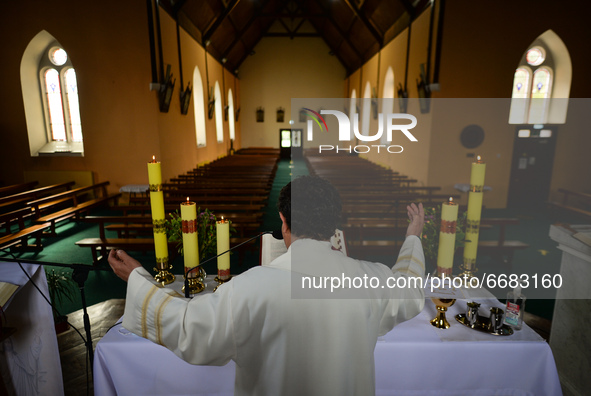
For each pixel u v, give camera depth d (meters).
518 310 1.70
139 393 1.58
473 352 1.56
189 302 0.93
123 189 8.70
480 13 8.36
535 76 9.51
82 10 8.55
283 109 20.88
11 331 1.76
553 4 8.41
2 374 1.88
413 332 1.63
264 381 0.89
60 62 9.84
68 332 3.07
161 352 1.56
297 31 20.28
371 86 14.95
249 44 19.20
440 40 8.45
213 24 13.06
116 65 8.75
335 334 0.86
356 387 0.90
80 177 9.32
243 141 21.20
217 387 1.58
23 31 8.94
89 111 9.02
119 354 1.55
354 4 12.72
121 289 4.17
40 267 1.90
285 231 1.01
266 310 0.85
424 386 1.58
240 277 0.92
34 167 9.55
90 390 2.39
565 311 2.27
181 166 10.88
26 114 9.53
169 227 2.58
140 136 9.08
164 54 9.28
